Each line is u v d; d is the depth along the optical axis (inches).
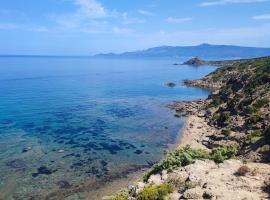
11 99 3841.0
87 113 3090.6
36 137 2210.9
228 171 936.3
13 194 1341.0
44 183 1457.9
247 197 727.1
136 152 1935.3
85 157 1829.5
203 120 2613.2
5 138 2158.0
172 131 2416.3
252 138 1397.6
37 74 7770.7
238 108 2256.4
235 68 5428.2
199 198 755.4
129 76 7504.9
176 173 963.3
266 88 2337.6
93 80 6466.5
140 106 3508.9
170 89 5088.6
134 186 1064.2
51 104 3555.6
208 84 5324.8
